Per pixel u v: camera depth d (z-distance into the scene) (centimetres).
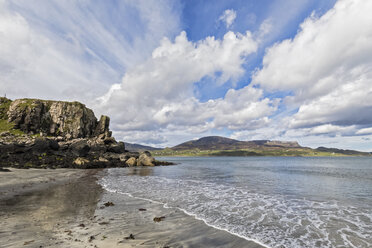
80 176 3381
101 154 7319
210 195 1878
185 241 845
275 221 1137
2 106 8631
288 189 2269
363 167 6988
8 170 3494
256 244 832
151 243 809
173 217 1181
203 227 1021
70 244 759
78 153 6419
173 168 6059
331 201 1664
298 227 1044
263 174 4200
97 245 762
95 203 1473
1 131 6975
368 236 929
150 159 7412
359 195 1938
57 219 1073
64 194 1791
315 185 2619
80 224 1005
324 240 883
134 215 1201
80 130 8494
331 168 6394
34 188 2073
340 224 1095
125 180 2992
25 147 5528
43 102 8856
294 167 6912
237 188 2319
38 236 827
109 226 993
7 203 1409
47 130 8100
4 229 893
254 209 1391
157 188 2264
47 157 5512
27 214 1147
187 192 2028
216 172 4684
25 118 7600
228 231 973
